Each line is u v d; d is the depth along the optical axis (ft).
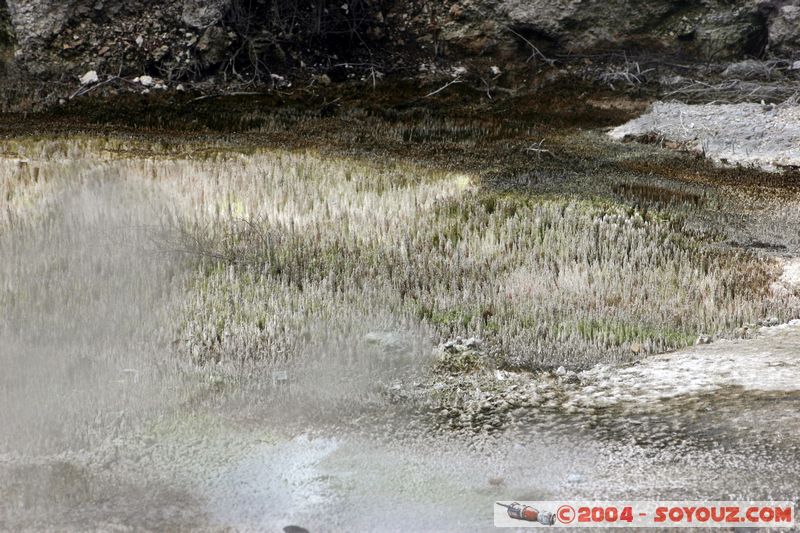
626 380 28.19
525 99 80.64
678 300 35.45
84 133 64.80
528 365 29.91
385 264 38.24
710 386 26.96
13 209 43.68
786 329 32.76
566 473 21.77
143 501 20.94
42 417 24.84
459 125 73.36
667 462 21.93
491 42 86.02
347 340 30.45
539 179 54.90
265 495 21.24
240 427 24.80
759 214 50.26
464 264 38.65
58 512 20.39
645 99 78.38
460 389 27.68
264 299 34.09
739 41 84.53
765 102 75.46
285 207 45.91
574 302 35.14
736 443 22.68
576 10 84.74
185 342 30.71
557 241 42.11
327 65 83.87
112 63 79.41
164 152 58.95
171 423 24.98
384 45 86.74
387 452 23.36
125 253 37.40
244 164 55.16
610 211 47.01
